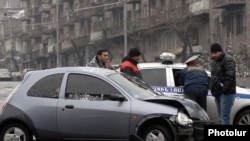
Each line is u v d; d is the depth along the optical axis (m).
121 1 55.56
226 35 41.62
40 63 92.81
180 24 45.78
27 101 10.11
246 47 37.28
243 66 33.66
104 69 10.42
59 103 9.89
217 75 10.91
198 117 9.44
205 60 34.53
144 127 9.42
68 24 75.88
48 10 87.38
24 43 100.88
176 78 12.11
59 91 10.02
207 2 43.97
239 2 39.47
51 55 84.94
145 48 56.25
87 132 9.64
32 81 10.34
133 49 11.64
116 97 9.55
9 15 110.69
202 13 44.25
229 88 10.72
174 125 9.22
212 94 11.09
